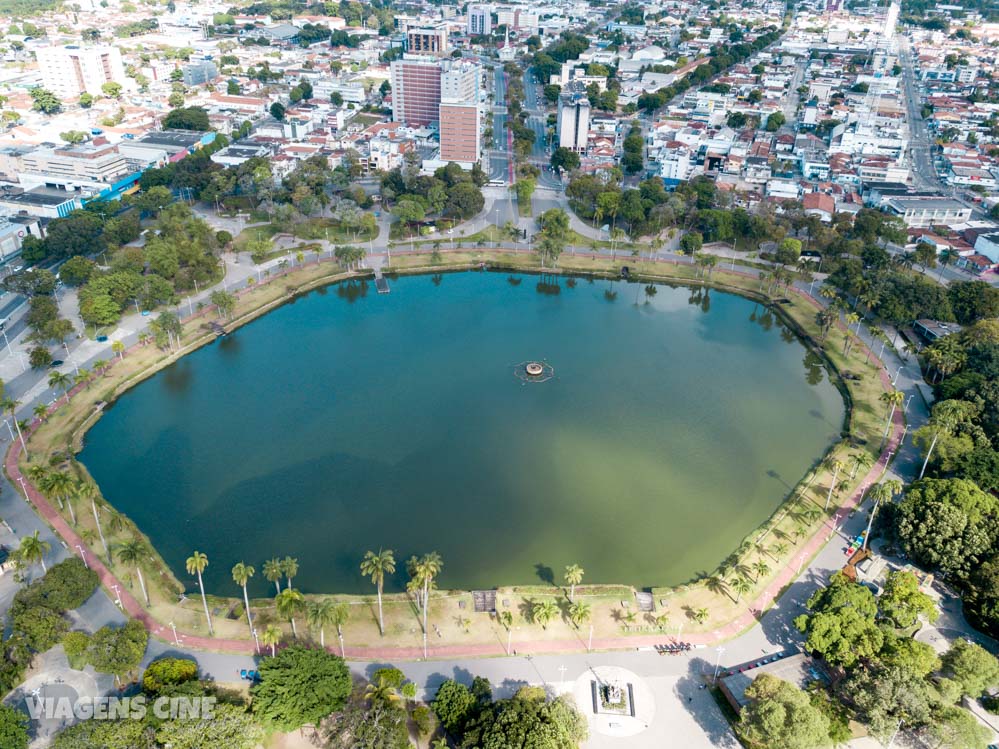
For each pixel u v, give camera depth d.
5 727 180.12
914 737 187.25
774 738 180.88
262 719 186.88
